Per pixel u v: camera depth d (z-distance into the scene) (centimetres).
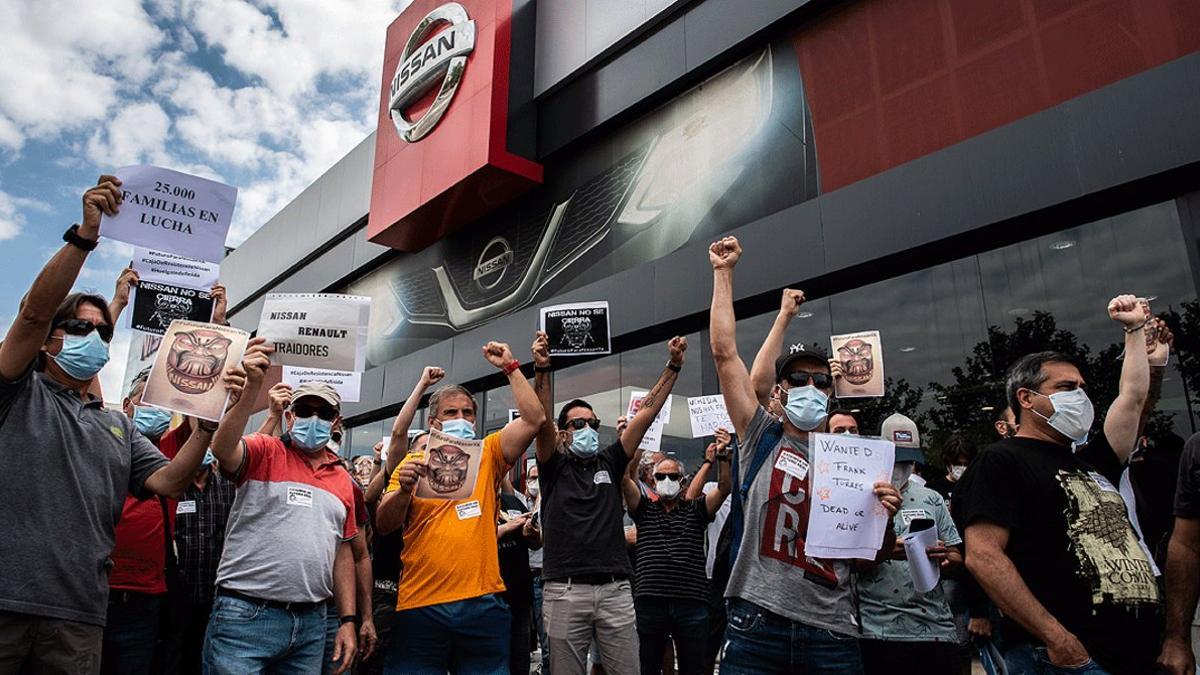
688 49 1177
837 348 523
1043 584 266
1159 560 410
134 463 331
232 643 350
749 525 324
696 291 1084
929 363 846
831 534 300
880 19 954
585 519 493
